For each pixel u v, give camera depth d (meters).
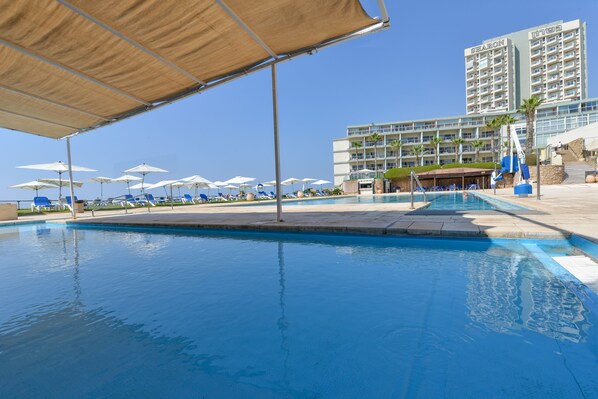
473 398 1.30
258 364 1.64
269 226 6.48
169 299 2.70
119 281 3.34
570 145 37.09
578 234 3.90
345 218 7.24
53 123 9.10
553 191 15.27
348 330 1.99
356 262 3.81
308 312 2.30
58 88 6.68
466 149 59.19
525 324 1.97
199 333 2.03
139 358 1.74
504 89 80.44
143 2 4.21
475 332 1.88
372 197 27.84
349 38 5.28
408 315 2.17
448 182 41.59
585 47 75.44
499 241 4.47
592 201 8.95
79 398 1.41
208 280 3.26
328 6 4.52
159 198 30.89
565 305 2.26
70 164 11.88
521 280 2.83
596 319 2.02
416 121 62.50
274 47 5.71
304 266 3.71
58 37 4.88
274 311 2.35
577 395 1.30
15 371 1.64
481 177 39.66
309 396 1.36
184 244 5.73
